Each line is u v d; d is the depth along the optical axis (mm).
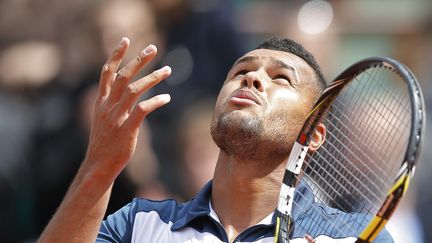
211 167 25969
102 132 15312
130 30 27562
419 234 26641
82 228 15445
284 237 15961
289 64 16750
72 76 26922
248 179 16531
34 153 26109
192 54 30406
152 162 25891
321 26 31109
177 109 28703
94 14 27719
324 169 16703
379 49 34562
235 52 31016
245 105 16219
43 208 25891
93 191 15391
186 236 16516
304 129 16297
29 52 27984
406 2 35250
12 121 26219
